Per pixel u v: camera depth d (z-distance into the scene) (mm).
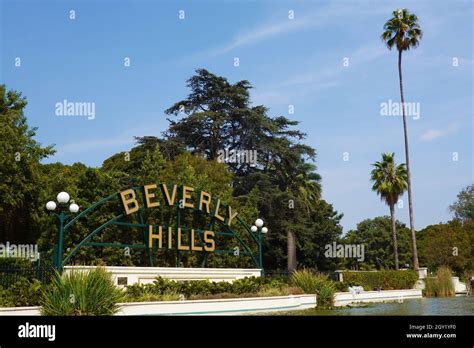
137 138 47688
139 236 30578
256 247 36938
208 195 29141
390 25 51781
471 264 50969
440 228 57438
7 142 30438
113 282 18875
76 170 44969
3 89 34750
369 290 37188
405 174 50312
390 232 73188
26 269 18922
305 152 51250
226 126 51625
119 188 31984
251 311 22891
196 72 50656
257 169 51656
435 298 38156
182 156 44125
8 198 30625
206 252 28938
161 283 22219
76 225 29703
